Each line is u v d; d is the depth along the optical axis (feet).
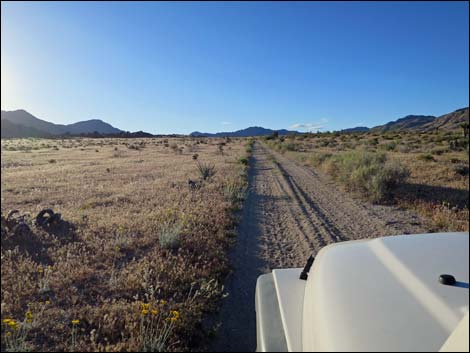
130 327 12.19
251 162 94.89
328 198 42.14
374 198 39.81
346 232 27.27
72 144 230.68
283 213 34.04
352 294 6.43
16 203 36.68
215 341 12.51
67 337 12.20
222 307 15.01
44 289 15.44
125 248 21.27
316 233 26.84
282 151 138.62
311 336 6.08
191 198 37.45
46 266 18.40
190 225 25.70
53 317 13.38
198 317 13.48
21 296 15.14
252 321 13.92
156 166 78.23
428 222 29.76
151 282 16.20
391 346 5.14
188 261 18.85
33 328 12.60
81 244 21.74
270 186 51.65
